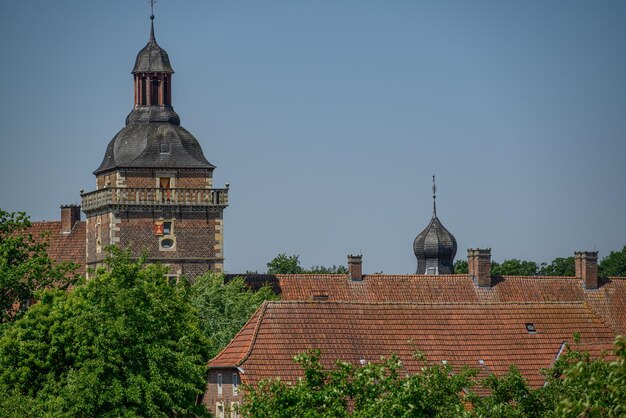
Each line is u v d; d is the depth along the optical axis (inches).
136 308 6407.5
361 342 7623.0
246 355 7386.8
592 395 3853.3
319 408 4891.7
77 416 6250.0
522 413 5118.1
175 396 6432.1
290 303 7687.0
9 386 6678.2
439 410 4972.9
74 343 6707.7
